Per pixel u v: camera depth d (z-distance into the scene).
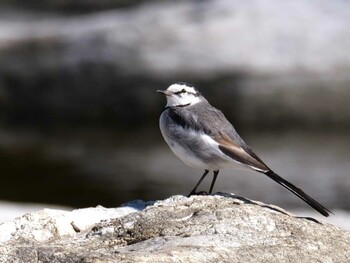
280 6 20.16
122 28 20.19
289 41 19.47
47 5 21.97
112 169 16.42
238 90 19.09
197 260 5.25
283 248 5.59
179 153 7.44
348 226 10.88
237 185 15.06
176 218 6.04
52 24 21.28
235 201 6.40
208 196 6.49
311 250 5.64
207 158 7.28
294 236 5.81
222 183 15.19
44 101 20.08
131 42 19.81
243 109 19.09
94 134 19.34
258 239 5.71
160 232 5.86
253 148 17.77
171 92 7.58
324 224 6.19
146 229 5.93
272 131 18.97
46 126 19.98
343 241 5.86
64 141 18.80
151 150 17.94
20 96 20.20
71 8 21.88
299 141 18.34
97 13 21.73
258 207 6.25
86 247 5.77
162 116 7.56
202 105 7.59
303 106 19.06
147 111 19.58
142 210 6.37
